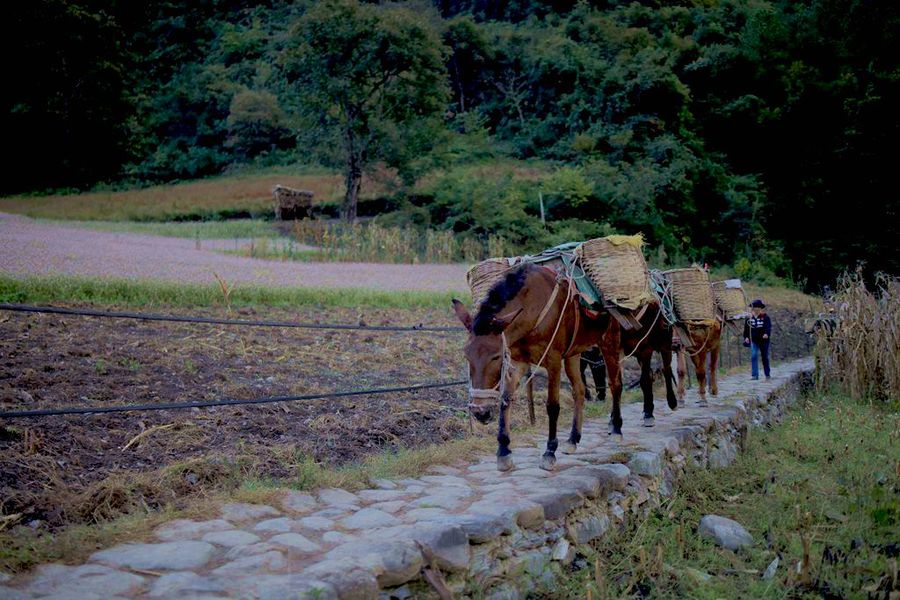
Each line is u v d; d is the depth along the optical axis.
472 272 6.57
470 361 5.27
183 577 3.56
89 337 9.65
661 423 8.30
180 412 7.01
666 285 9.05
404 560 3.83
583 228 33.84
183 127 72.94
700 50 52.34
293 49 35.78
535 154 52.75
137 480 5.10
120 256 19.05
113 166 62.88
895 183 41.56
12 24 55.19
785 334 21.70
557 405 6.08
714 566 5.28
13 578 3.46
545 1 76.81
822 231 42.59
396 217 33.97
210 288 14.16
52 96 58.00
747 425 9.66
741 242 40.53
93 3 64.94
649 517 6.12
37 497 4.72
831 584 4.94
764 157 46.72
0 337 9.05
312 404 8.05
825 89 43.69
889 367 11.95
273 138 66.50
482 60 65.88
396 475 5.95
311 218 37.94
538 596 4.61
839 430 9.61
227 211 39.59
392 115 37.41
